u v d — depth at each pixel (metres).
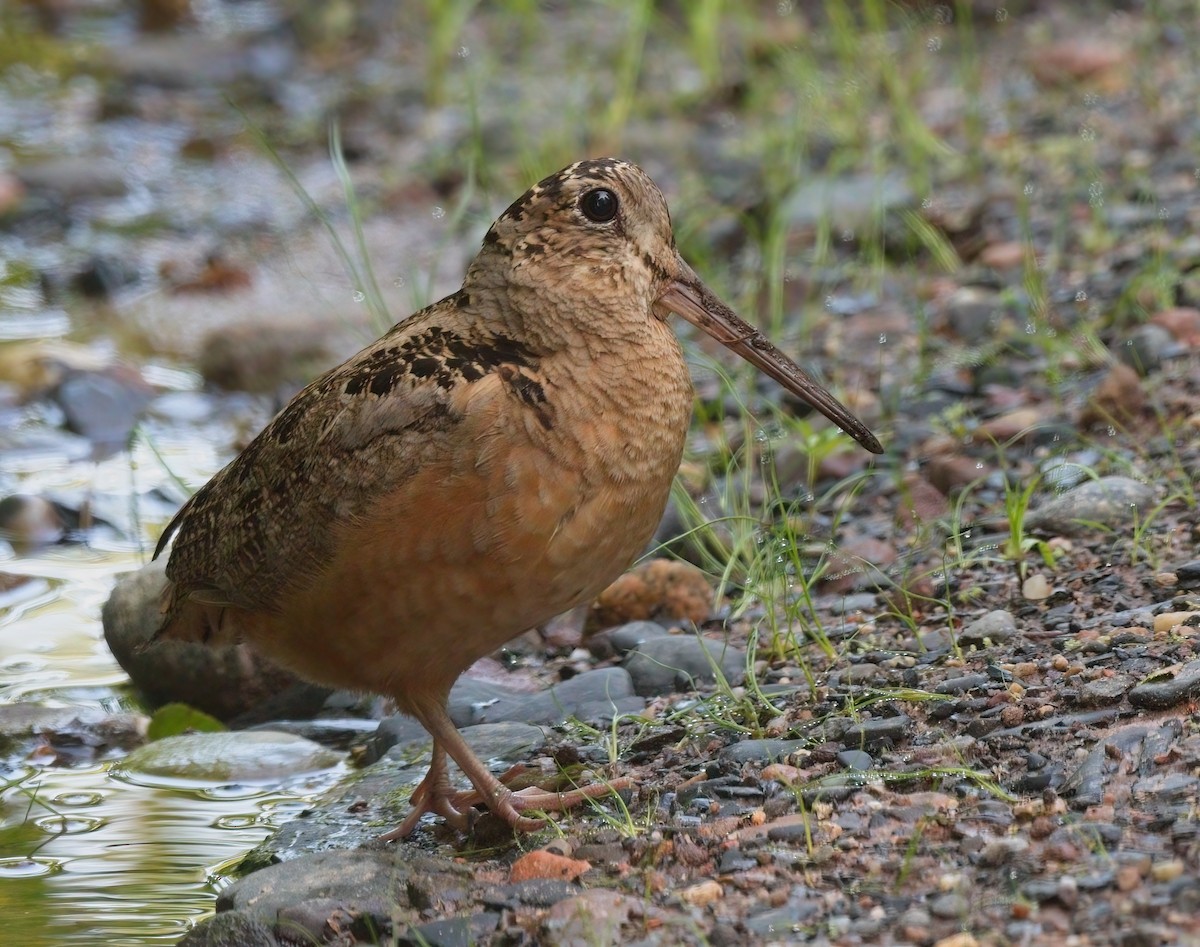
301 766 9.80
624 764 8.73
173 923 8.05
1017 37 20.77
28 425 14.86
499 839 8.28
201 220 19.17
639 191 8.29
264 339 15.84
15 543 12.85
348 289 17.17
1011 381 12.82
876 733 8.21
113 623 10.81
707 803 7.91
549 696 9.82
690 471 12.14
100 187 19.86
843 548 10.92
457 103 21.34
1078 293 13.71
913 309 14.52
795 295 15.11
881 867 7.06
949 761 7.89
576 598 8.09
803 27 21.64
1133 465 11.05
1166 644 8.58
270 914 7.37
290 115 22.17
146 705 10.75
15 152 21.08
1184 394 11.85
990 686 8.50
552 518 7.76
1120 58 19.00
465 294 8.30
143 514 13.28
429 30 23.77
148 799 9.53
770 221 16.44
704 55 20.31
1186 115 16.98
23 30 25.39
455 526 7.74
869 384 13.35
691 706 9.27
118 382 15.30
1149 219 14.68
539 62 22.27
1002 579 10.02
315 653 8.36
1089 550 10.12
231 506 8.50
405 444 7.78
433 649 8.06
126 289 17.66
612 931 6.81
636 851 7.54
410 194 19.20
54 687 10.87
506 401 7.75
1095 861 6.69
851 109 18.23
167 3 25.80
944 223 15.67
